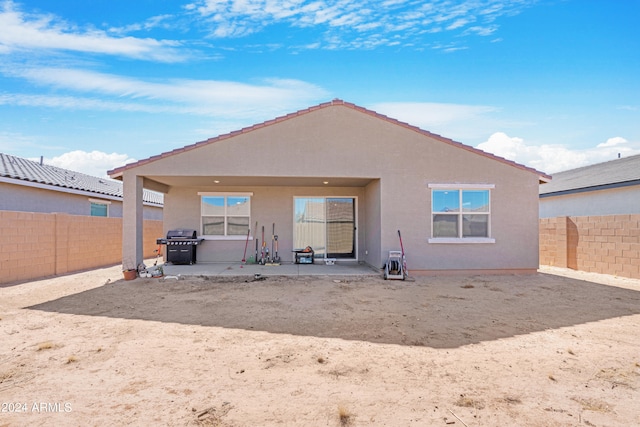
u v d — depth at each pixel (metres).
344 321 6.08
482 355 4.63
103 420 3.11
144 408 3.31
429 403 3.42
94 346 4.88
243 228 13.04
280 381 3.87
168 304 7.23
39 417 3.15
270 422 3.10
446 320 6.17
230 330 5.60
